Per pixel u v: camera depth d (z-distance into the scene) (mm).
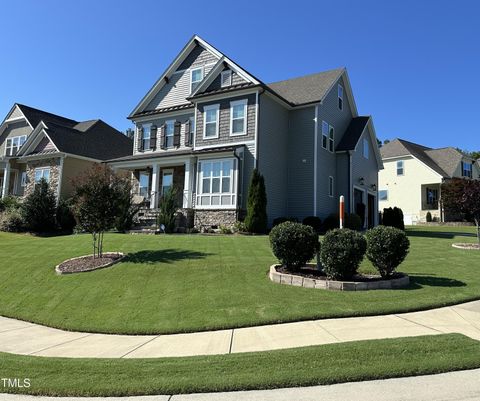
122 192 12320
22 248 13891
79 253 12492
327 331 5977
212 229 18406
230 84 20656
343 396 3889
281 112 21344
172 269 10102
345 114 25578
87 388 4207
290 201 21281
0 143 33469
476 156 57969
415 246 14273
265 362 4727
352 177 23500
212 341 5836
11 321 7570
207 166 19312
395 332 5848
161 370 4629
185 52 23953
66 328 6922
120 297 8352
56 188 26156
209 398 3963
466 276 9492
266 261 10734
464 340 5312
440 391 3953
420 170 35562
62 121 34719
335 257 8461
